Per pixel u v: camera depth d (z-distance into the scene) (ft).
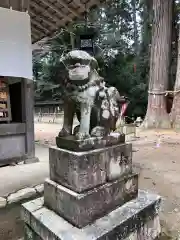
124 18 46.93
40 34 19.74
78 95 4.95
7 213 6.93
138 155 14.28
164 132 25.02
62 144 5.18
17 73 10.84
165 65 29.09
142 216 5.15
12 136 11.33
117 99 5.81
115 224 4.49
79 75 4.70
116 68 41.78
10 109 11.81
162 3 28.89
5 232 6.10
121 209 5.14
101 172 4.91
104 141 5.16
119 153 5.41
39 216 4.92
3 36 10.27
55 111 45.75
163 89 29.32
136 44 45.19
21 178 9.13
